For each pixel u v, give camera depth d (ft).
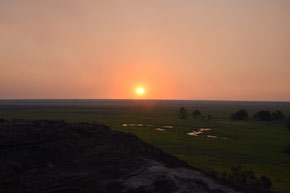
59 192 25.80
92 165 33.04
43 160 30.58
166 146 146.82
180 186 32.50
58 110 502.79
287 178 85.10
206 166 97.35
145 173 33.71
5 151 29.50
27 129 35.65
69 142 36.45
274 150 139.74
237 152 132.98
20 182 25.64
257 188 48.57
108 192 28.27
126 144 45.75
